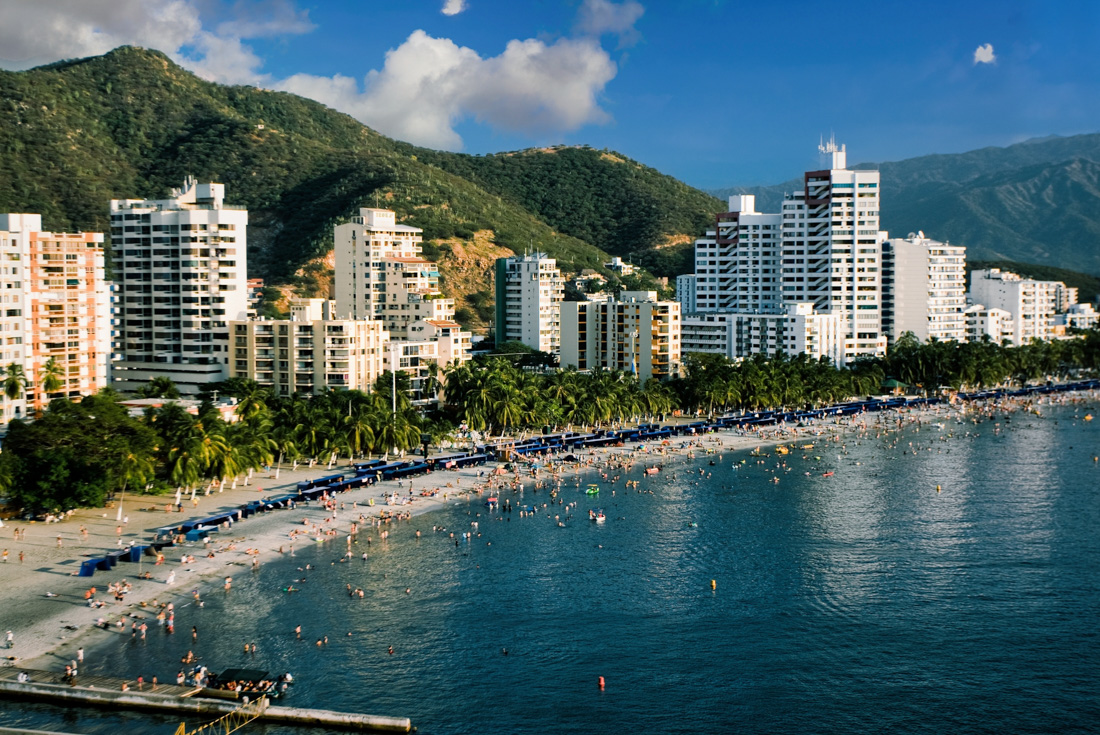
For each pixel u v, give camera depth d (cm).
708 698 14700
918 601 18425
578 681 15138
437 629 16838
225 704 14000
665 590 18888
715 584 19238
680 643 16512
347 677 15050
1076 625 17338
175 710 14012
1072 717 14275
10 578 18112
